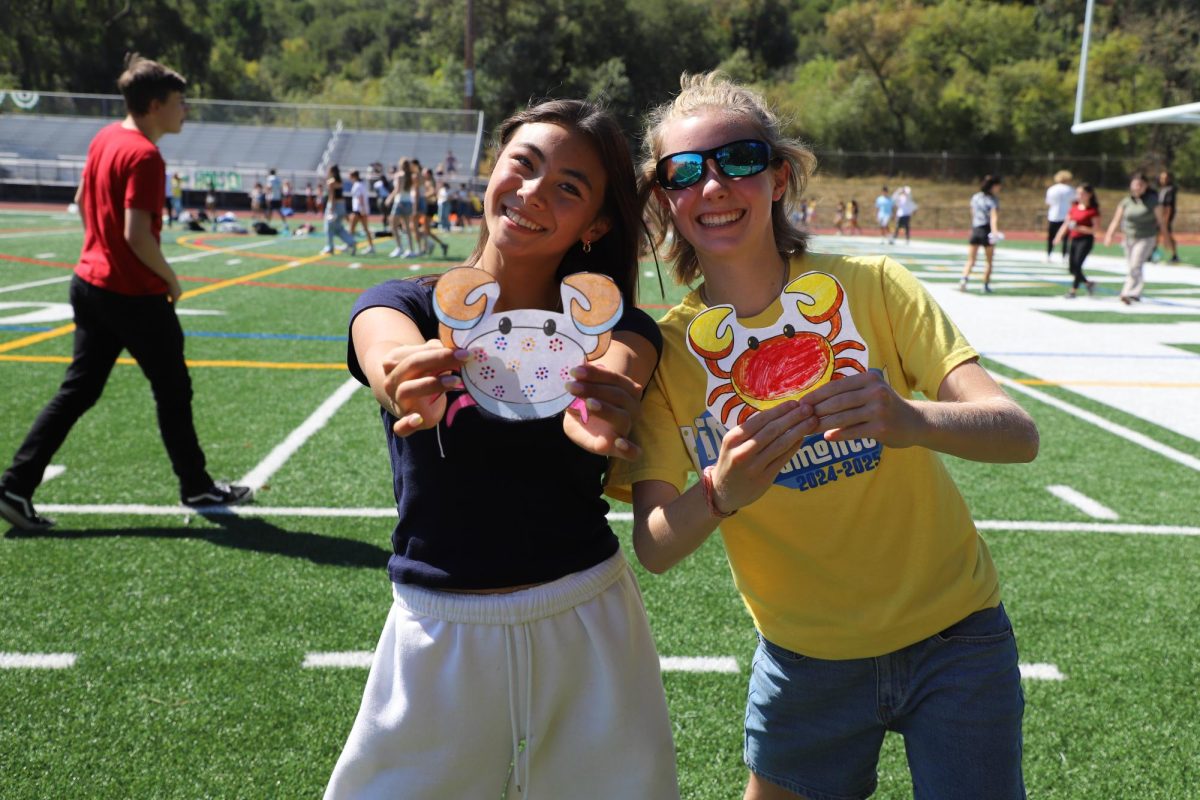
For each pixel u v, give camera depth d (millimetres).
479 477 1549
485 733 1556
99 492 4562
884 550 1678
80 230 21156
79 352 4078
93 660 2984
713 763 2523
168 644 3100
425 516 1572
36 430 4023
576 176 1575
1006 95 55125
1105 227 43688
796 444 1392
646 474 1684
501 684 1543
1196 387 7496
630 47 60781
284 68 87312
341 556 3861
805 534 1690
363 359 1533
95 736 2576
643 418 1722
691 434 1721
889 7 58469
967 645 1667
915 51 57031
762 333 1553
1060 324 10859
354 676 2924
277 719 2678
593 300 1437
